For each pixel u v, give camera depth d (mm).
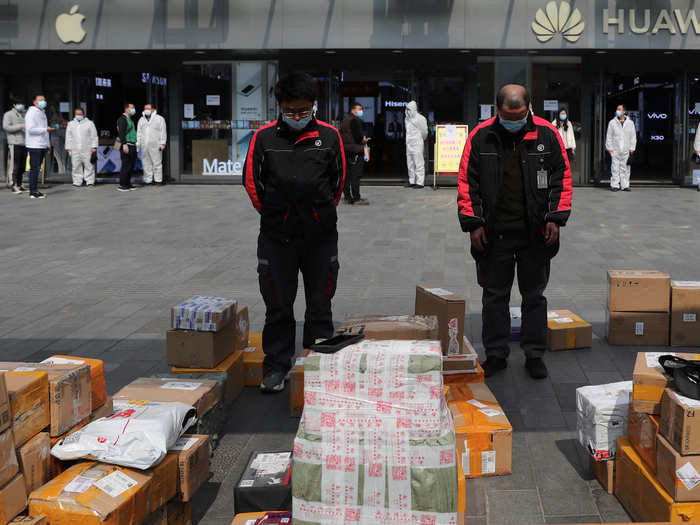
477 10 15859
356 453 2504
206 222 11688
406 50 16312
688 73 16750
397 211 12758
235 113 17781
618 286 5398
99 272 8266
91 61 17891
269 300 4605
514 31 15844
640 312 5414
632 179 18266
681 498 2775
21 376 2869
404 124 17516
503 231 4707
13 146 15727
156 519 2908
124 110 18078
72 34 16625
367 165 17828
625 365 5035
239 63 17594
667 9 15648
